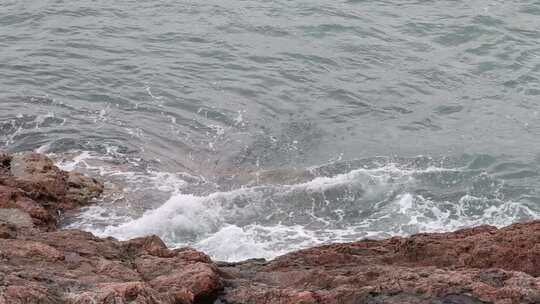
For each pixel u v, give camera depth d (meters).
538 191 19.97
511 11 34.19
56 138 21.91
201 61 28.47
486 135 23.30
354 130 23.42
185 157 21.28
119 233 17.23
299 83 26.86
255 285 10.54
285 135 22.91
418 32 31.81
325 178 20.16
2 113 23.38
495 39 31.12
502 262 10.73
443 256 11.27
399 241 12.52
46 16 32.19
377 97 25.84
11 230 12.05
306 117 24.17
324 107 24.97
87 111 24.03
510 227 12.18
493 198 19.50
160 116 23.89
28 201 16.81
